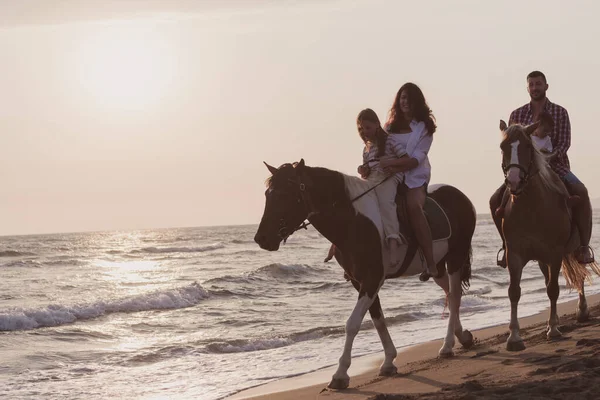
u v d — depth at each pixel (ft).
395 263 26.25
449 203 29.63
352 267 25.90
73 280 107.34
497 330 42.80
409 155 26.58
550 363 24.61
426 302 63.98
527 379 22.06
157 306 69.46
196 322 58.59
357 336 46.26
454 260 30.07
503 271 99.19
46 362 41.52
